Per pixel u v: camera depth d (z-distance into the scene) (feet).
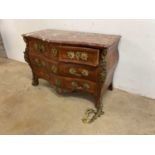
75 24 8.68
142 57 7.59
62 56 6.73
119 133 6.16
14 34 11.70
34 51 7.90
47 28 9.77
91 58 6.25
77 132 6.24
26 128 6.45
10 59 12.97
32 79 9.64
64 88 7.50
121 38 7.73
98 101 7.09
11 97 8.27
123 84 8.59
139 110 7.29
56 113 7.21
